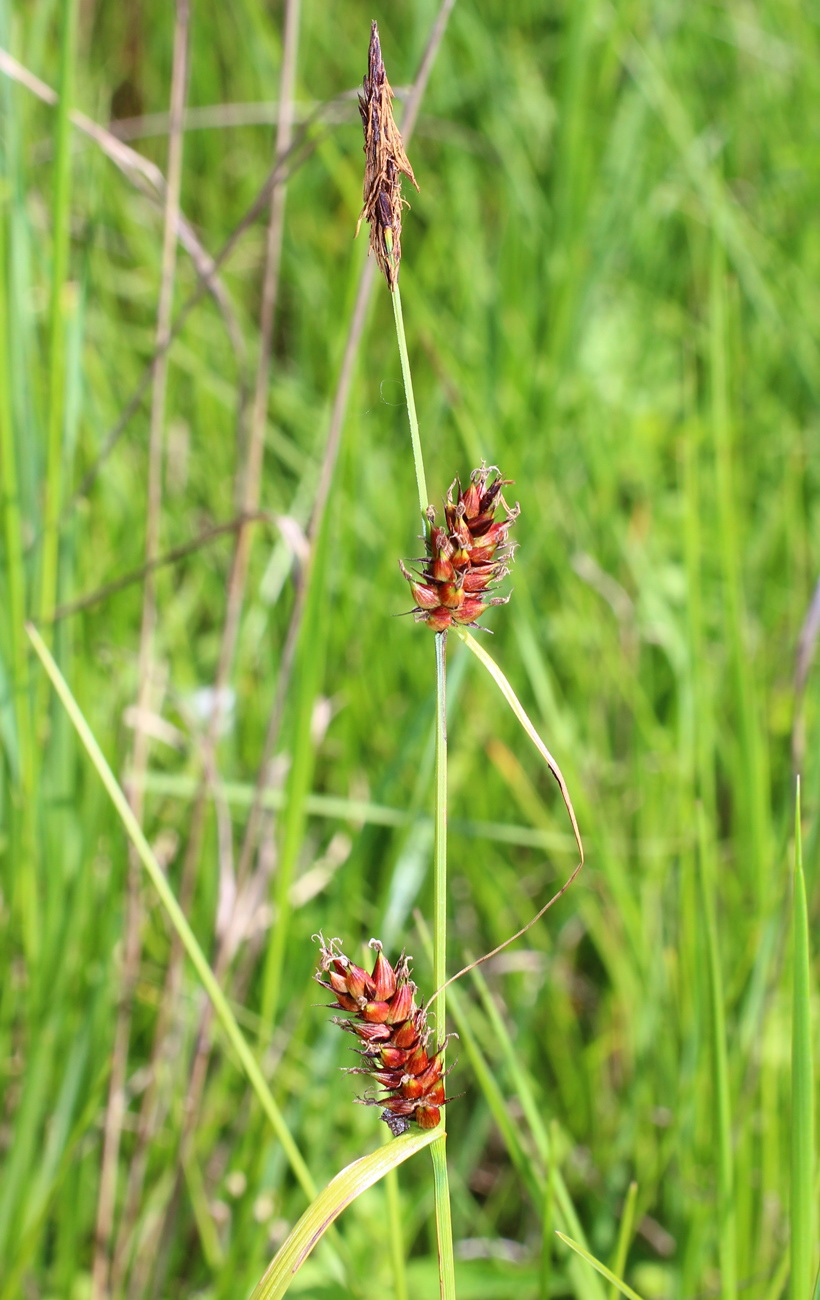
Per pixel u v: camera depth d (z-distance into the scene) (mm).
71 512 375
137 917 388
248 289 691
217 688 402
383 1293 356
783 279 624
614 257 628
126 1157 433
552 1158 302
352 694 465
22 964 394
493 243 677
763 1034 350
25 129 449
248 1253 359
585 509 562
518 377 539
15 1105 393
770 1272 335
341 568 481
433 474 539
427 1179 395
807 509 597
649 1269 399
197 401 583
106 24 748
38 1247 395
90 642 433
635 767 482
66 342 375
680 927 406
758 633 522
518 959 454
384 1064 256
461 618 253
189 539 543
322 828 509
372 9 750
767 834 368
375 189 245
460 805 480
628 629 523
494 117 643
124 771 428
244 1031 419
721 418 370
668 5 657
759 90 710
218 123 612
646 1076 404
